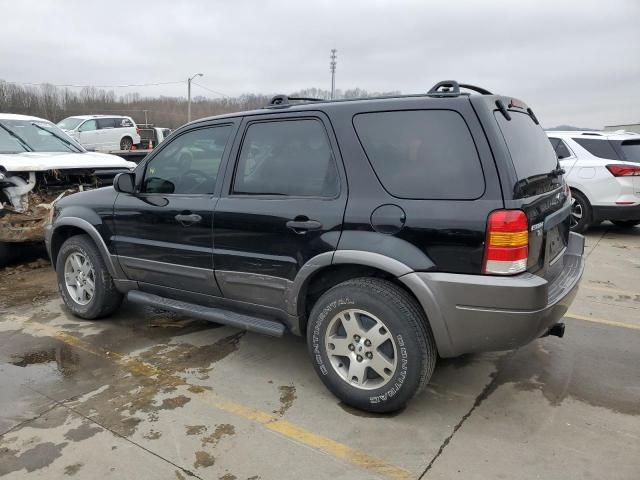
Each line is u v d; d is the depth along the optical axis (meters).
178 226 3.72
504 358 3.82
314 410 3.12
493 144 2.66
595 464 2.60
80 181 6.49
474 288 2.64
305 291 3.24
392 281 2.96
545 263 2.95
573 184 8.34
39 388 3.39
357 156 3.00
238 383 3.46
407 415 3.05
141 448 2.75
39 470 2.57
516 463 2.61
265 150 3.40
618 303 5.12
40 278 6.00
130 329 4.43
